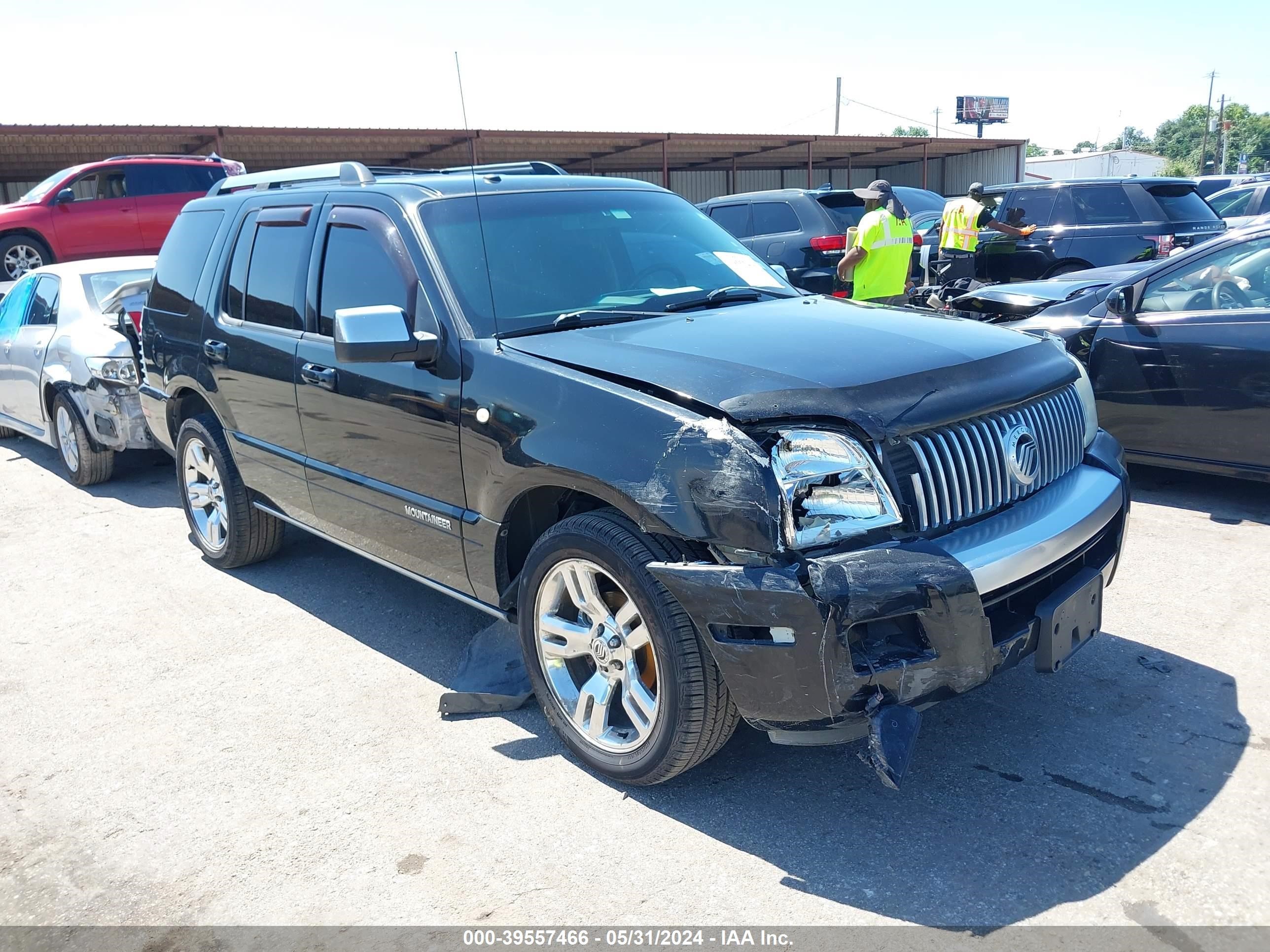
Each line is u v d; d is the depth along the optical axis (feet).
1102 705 11.70
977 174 132.87
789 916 8.55
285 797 10.73
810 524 8.71
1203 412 18.28
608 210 14.06
